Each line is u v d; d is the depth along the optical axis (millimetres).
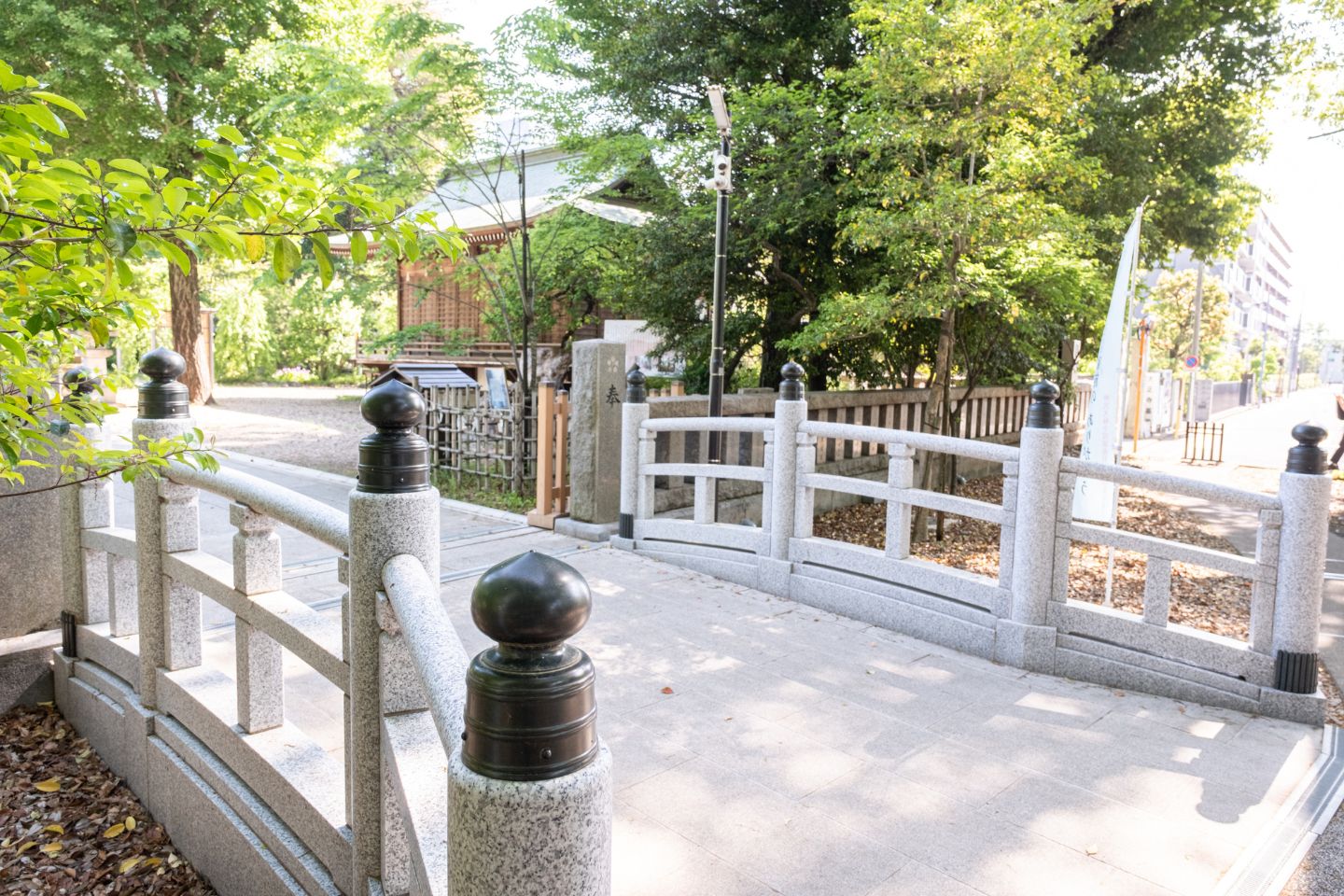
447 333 14258
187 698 3545
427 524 2273
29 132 1650
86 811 3949
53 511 4906
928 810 3115
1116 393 5645
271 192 1995
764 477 5898
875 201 8305
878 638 4973
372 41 11062
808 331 8508
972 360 9641
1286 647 3996
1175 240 13492
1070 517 4496
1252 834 3000
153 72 16031
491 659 1190
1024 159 6875
